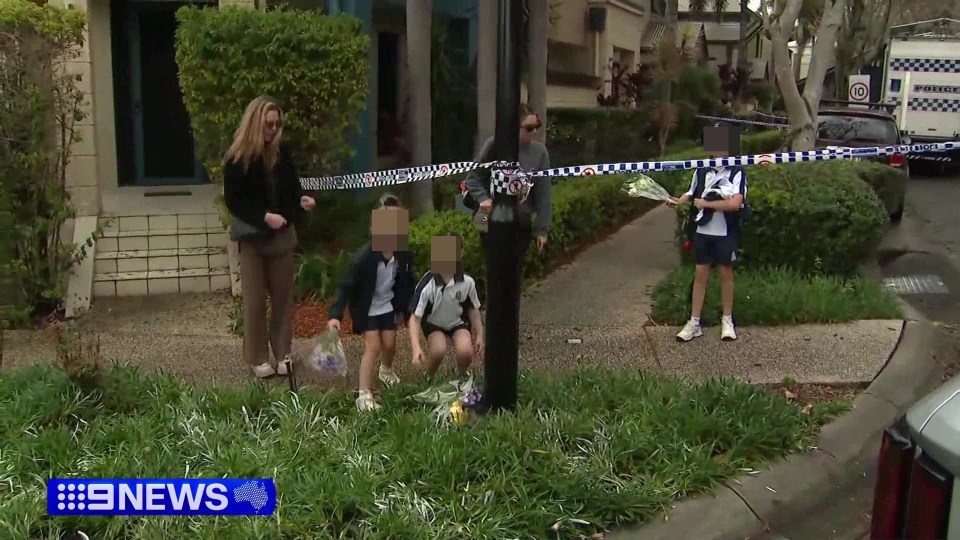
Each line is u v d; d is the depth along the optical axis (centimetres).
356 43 846
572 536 436
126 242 892
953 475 248
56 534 415
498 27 484
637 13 2283
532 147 689
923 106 2416
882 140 1388
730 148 681
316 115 839
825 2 1049
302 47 815
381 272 556
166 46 1149
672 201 700
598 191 1132
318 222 891
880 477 279
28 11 769
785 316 750
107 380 541
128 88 1144
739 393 564
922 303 904
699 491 479
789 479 507
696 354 684
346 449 486
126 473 455
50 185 799
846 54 2648
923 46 2403
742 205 695
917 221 1427
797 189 847
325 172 866
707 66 2739
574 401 550
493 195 508
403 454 476
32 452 475
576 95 1858
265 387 581
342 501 434
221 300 841
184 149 1170
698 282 710
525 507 439
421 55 945
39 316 804
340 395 573
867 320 762
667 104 1922
